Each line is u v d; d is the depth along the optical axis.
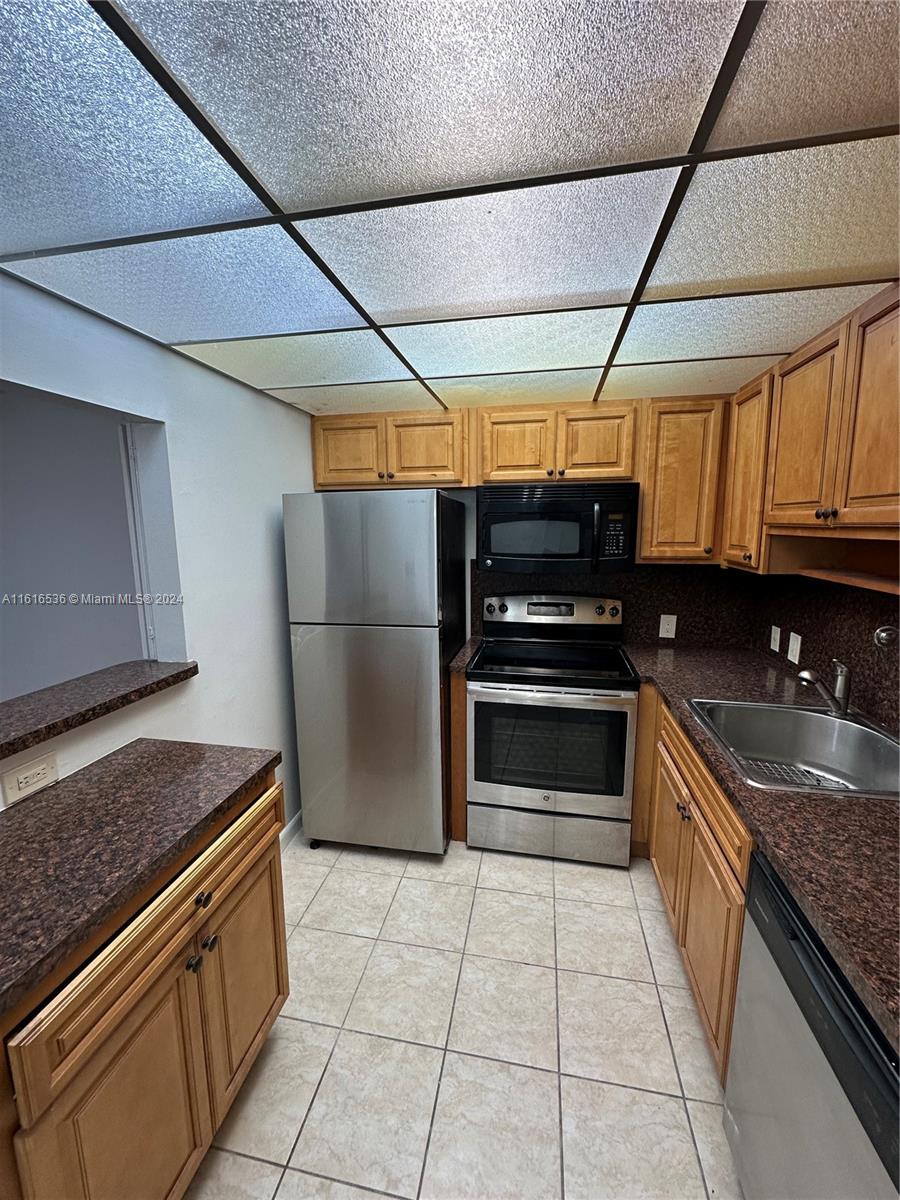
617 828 2.33
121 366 1.57
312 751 2.47
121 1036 0.94
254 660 2.28
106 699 1.48
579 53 0.69
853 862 1.01
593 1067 1.49
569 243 1.14
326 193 0.98
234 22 0.65
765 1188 1.04
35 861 1.03
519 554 2.47
